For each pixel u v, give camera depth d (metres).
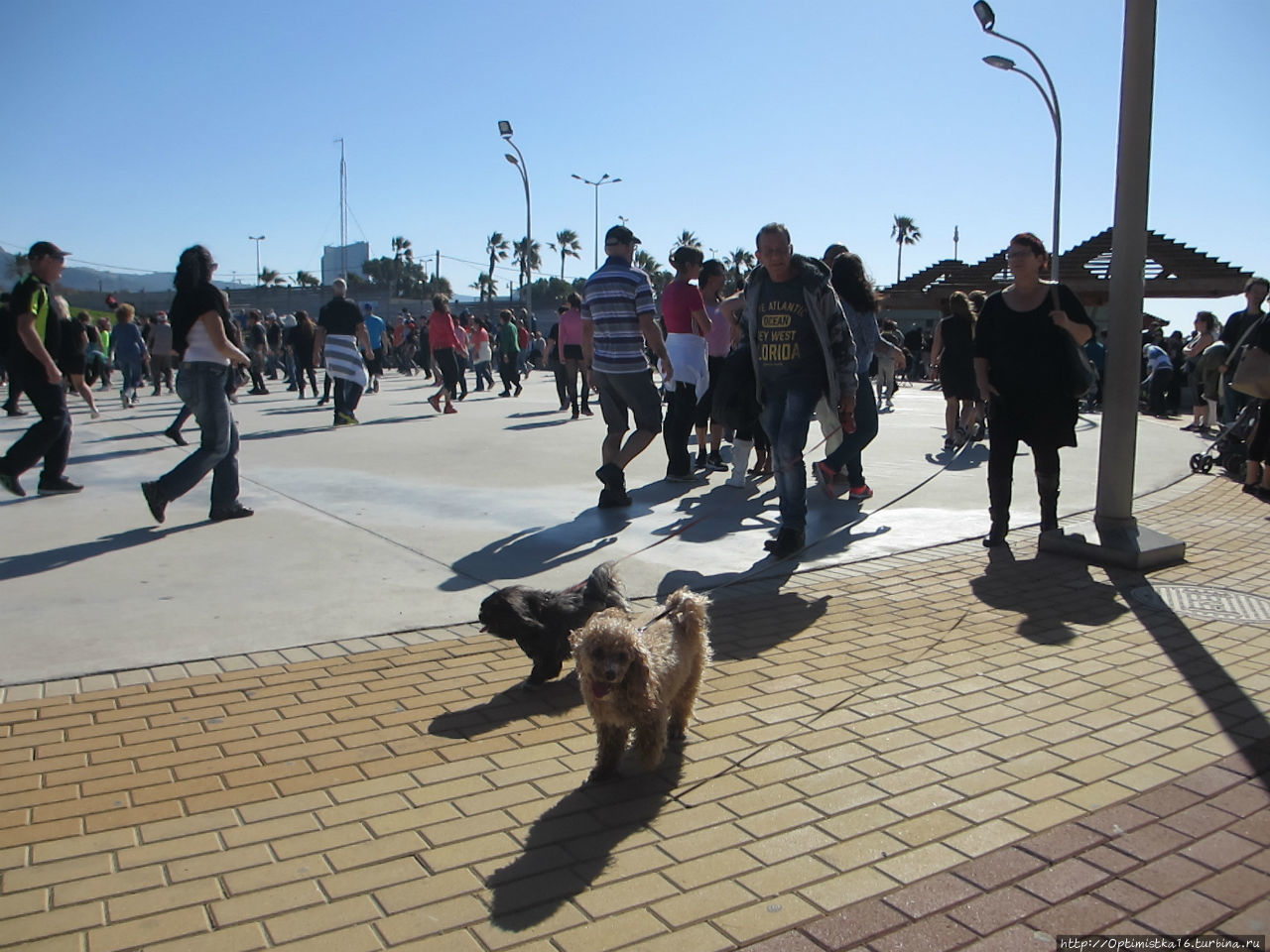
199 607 5.42
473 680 4.49
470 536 7.13
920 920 2.71
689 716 3.88
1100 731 3.97
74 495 8.45
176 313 7.15
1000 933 2.65
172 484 7.14
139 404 17.83
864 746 3.83
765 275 6.77
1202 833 3.18
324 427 13.75
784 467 6.75
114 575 6.00
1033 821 3.25
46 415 8.18
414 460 10.62
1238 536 7.46
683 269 9.12
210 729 3.89
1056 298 6.67
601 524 7.62
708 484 9.41
